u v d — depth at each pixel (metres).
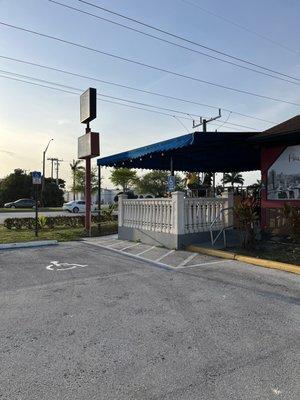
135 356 3.87
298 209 9.69
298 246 9.18
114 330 4.59
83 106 15.34
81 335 4.45
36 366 3.68
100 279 7.25
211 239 10.54
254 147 11.61
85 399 3.08
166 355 3.88
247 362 3.70
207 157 14.26
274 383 3.30
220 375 3.45
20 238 13.76
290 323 4.73
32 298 6.04
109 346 4.13
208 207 11.09
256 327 4.61
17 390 3.23
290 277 7.09
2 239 13.46
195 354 3.90
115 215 22.89
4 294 6.30
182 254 9.73
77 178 59.84
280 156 10.76
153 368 3.61
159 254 9.85
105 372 3.54
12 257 9.95
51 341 4.29
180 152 12.95
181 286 6.59
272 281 6.80
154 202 11.54
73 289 6.54
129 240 12.81
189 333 4.46
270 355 3.85
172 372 3.52
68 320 4.96
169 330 4.56
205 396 3.10
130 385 3.30
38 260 9.45
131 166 16.23
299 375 3.44
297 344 4.11
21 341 4.30
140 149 12.12
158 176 52.00
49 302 5.80
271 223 10.91
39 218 18.12
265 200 11.13
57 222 19.12
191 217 10.73
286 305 5.43
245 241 9.60
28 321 4.96
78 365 3.69
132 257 9.60
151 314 5.14
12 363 3.75
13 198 64.44
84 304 5.66
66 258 9.67
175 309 5.34
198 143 10.55
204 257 9.27
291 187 10.44
